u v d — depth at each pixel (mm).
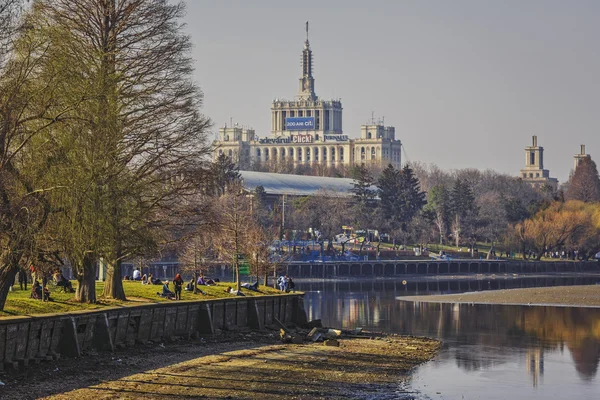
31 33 153000
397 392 166625
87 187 159125
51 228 156875
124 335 187625
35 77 152625
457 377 189125
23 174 150000
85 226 159875
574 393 176000
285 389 160125
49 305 173625
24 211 146500
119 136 183875
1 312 154750
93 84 165125
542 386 182625
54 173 153125
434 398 164375
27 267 167000
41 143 153875
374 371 188875
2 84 146875
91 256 185375
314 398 153750
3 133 144375
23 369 151375
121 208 184125
